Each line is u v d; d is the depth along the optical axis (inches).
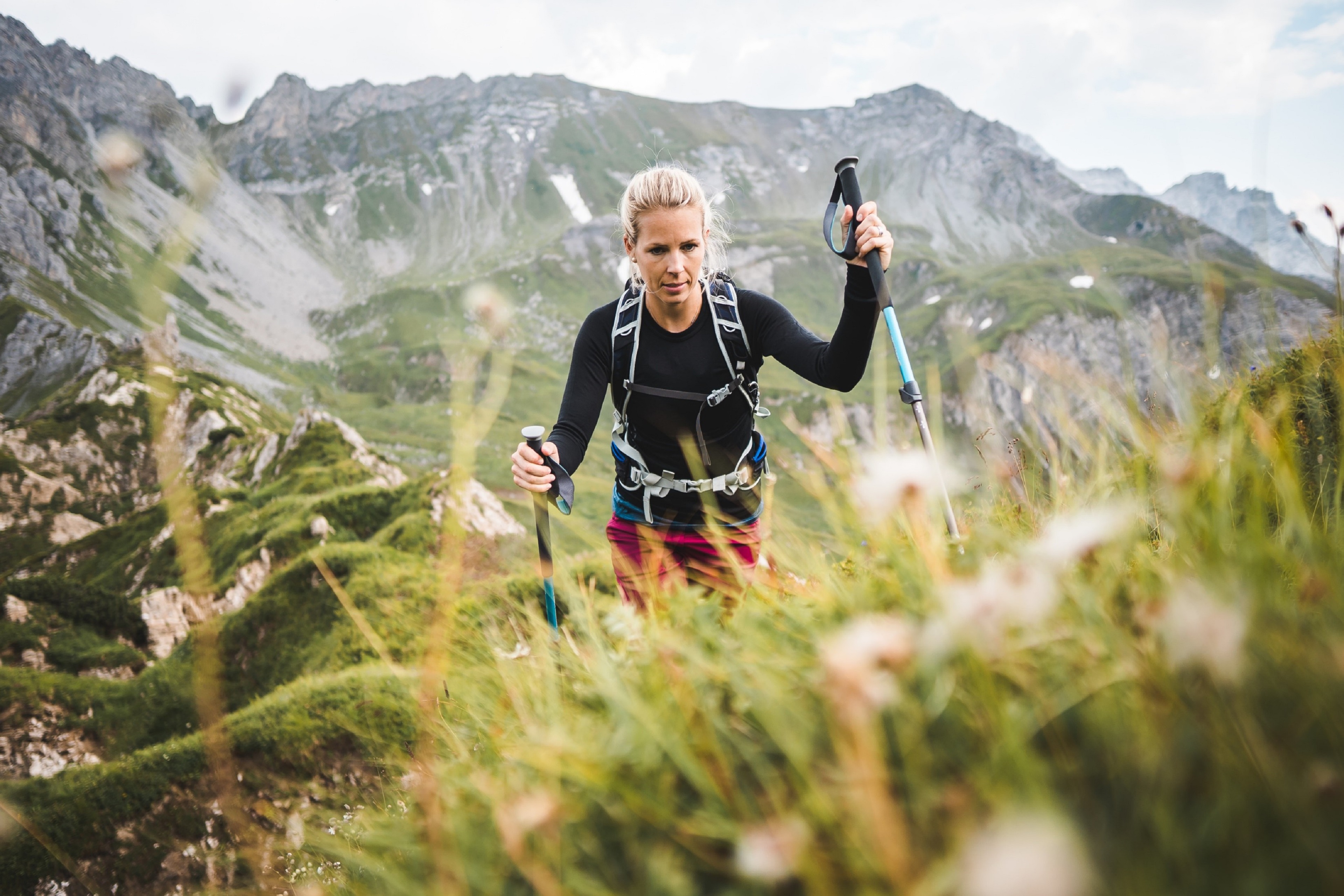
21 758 1187.3
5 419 4468.5
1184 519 49.8
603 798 48.6
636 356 134.6
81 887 545.0
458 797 62.9
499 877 50.0
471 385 64.4
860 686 32.6
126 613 1871.3
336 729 508.1
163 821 586.2
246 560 1611.7
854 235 124.4
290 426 5054.1
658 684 57.8
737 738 49.7
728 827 42.4
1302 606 41.0
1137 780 32.8
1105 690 38.0
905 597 54.0
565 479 108.3
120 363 5113.2
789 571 83.4
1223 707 32.2
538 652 86.1
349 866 65.7
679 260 127.0
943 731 41.6
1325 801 28.8
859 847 33.5
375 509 1690.5
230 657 1057.5
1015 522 71.3
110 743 1196.5
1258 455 58.9
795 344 132.0
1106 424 70.4
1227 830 30.2
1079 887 19.7
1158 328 74.9
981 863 21.5
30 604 1758.1
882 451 56.7
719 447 131.3
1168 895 28.9
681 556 132.1
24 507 4013.3
